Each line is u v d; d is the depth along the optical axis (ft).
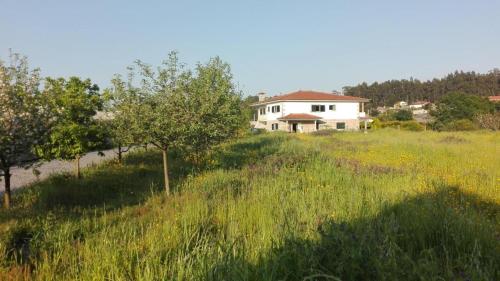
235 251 14.73
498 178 31.17
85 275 14.15
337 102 185.98
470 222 17.38
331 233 15.19
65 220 22.97
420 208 20.01
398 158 50.26
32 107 27.22
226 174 36.99
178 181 36.17
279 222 18.42
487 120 137.08
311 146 69.51
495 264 13.85
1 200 31.99
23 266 15.67
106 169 44.52
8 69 26.30
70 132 34.12
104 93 32.73
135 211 25.71
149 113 30.83
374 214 19.88
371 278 12.51
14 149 27.30
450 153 53.93
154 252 15.35
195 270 13.50
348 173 35.04
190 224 19.75
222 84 35.63
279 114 186.29
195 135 33.19
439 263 13.98
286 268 13.20
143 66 31.40
